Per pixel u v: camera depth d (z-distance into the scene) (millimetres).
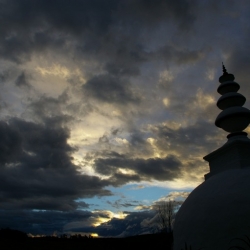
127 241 37188
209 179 9805
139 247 32875
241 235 7645
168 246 30953
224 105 11680
